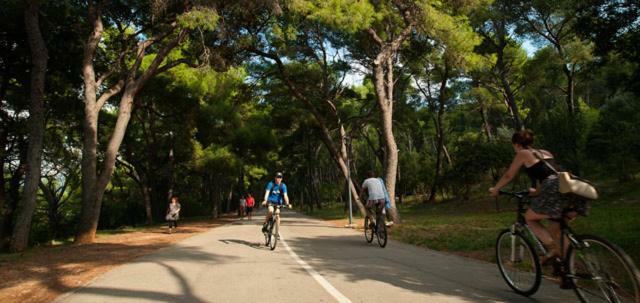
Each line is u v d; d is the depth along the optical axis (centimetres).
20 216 1412
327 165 7594
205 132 3306
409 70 3000
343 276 688
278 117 3547
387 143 2006
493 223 1712
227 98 3106
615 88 1931
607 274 423
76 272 789
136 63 1711
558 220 485
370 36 2088
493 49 3166
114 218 4241
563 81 4212
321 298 544
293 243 1232
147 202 3372
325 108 3184
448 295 549
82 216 1527
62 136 2742
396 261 845
